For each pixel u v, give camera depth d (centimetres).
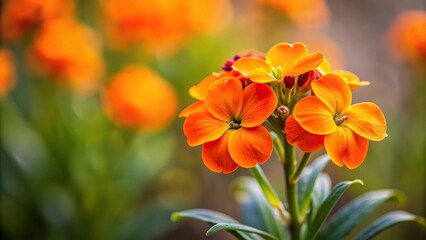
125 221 38
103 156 36
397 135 43
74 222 37
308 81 20
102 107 43
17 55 46
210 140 20
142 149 41
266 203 25
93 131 38
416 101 42
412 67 43
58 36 37
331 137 19
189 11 43
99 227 37
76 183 36
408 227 41
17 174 38
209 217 23
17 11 38
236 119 20
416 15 44
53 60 36
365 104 20
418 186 42
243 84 21
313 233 21
